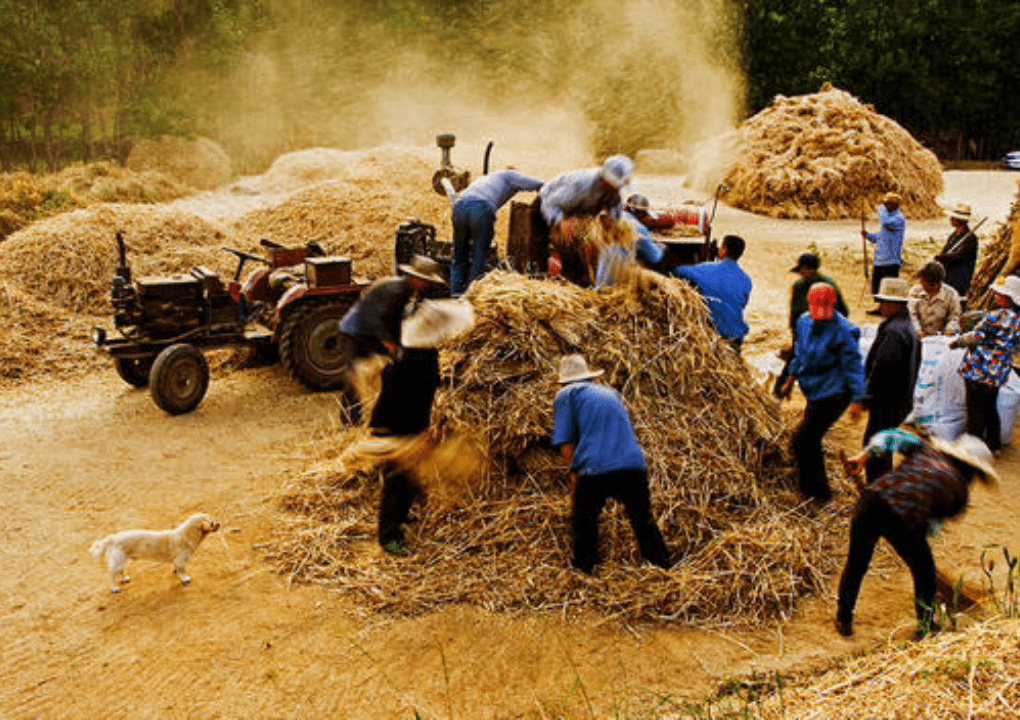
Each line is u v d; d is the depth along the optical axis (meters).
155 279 7.88
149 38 28.36
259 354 9.20
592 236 6.62
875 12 31.48
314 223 12.79
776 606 4.86
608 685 4.21
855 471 4.70
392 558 5.25
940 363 7.12
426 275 5.19
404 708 4.07
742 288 6.72
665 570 4.99
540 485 5.61
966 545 5.59
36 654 4.46
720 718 3.72
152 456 6.93
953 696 3.35
